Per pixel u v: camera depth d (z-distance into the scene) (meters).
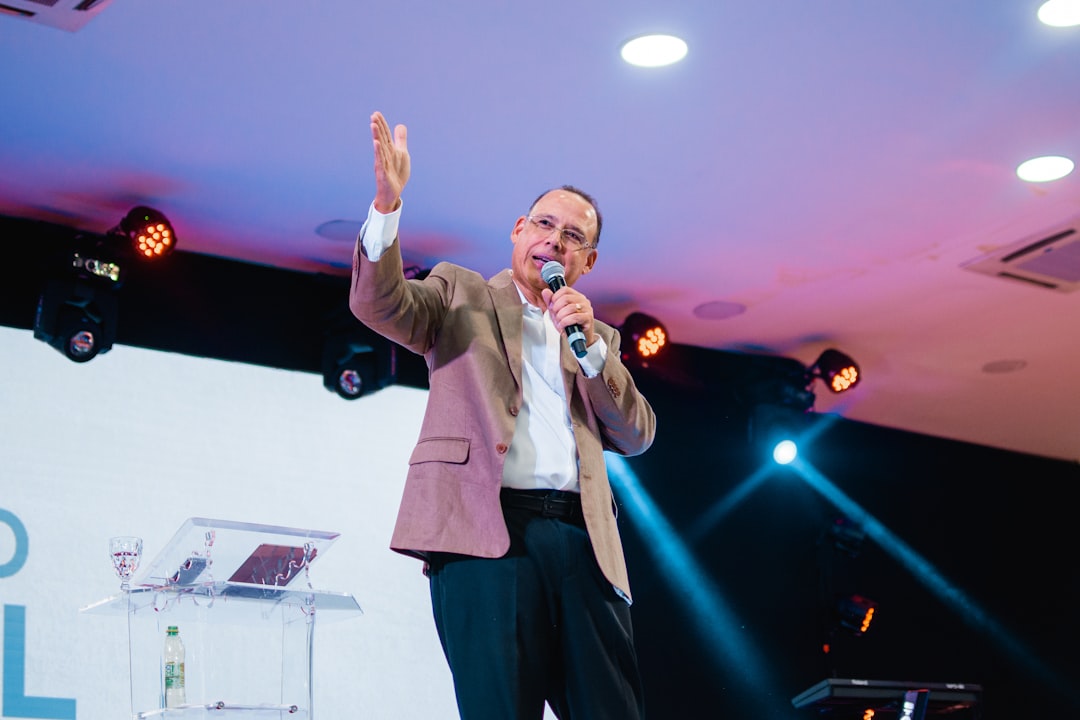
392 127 5.23
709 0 4.52
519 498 2.49
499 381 2.54
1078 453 8.76
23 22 4.56
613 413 2.67
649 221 6.02
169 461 5.71
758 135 5.34
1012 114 5.21
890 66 4.90
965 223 6.00
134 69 4.85
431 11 4.54
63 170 5.50
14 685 5.04
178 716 3.31
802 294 6.73
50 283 5.58
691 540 7.15
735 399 7.46
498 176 5.63
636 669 2.52
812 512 7.66
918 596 7.93
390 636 5.85
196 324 6.05
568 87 5.01
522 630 2.38
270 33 4.65
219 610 3.41
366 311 2.46
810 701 6.34
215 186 5.66
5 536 5.24
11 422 5.43
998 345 7.25
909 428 8.32
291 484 5.95
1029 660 8.15
